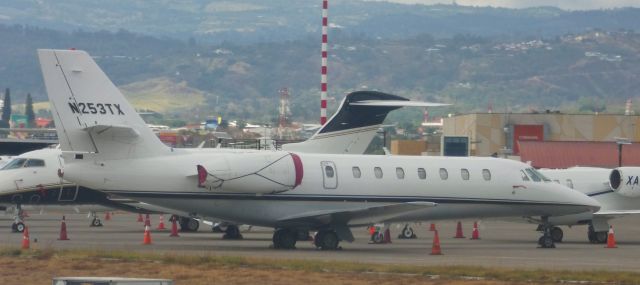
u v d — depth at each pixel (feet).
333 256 360.69
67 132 369.50
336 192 402.11
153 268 300.20
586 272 298.76
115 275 287.28
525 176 444.14
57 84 368.48
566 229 580.30
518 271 297.33
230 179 381.19
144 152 379.14
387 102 540.52
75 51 371.15
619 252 407.23
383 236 451.12
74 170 370.53
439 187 424.46
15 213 482.69
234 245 413.39
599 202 492.95
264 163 388.37
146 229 408.87
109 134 373.40
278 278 282.15
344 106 537.65
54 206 486.38
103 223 600.39
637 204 497.46
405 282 276.41
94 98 372.79
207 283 273.75
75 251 336.49
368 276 286.87
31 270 297.33
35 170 470.80
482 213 437.17
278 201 393.50
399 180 416.05
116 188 374.43
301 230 400.47
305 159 401.08
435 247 377.50
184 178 380.58
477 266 312.50
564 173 498.28
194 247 394.73
